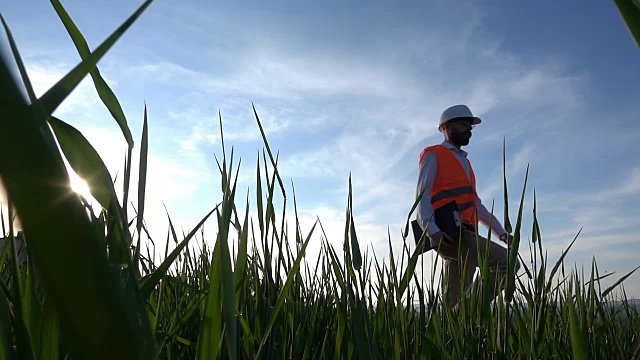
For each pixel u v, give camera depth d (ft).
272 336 3.90
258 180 3.87
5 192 0.51
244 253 3.35
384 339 4.59
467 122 18.39
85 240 0.59
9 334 1.61
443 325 5.21
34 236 0.54
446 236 15.67
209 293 2.26
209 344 2.22
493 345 4.51
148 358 0.71
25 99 0.52
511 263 3.85
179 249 2.05
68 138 1.10
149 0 0.89
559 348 5.43
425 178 16.96
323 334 5.04
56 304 0.58
